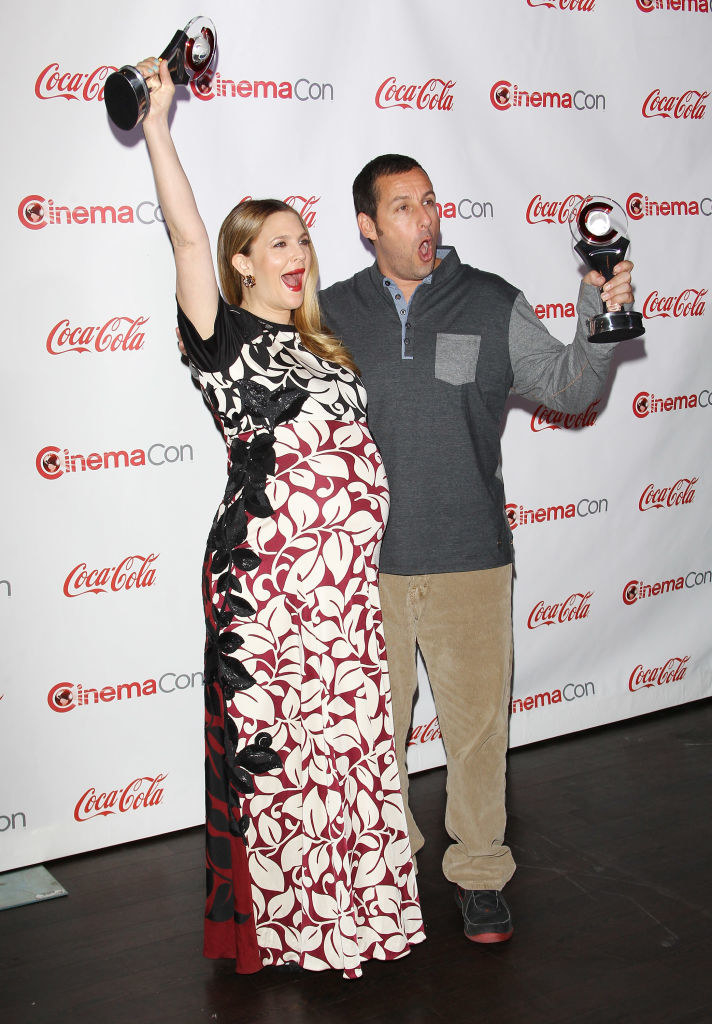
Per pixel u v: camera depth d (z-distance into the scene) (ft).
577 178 9.88
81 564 8.45
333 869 6.64
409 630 7.44
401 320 7.20
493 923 7.11
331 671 6.59
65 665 8.51
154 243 8.31
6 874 8.43
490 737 7.36
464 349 7.09
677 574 11.19
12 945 7.30
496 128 9.41
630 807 9.02
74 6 7.77
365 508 6.68
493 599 7.30
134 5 7.94
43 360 8.09
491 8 9.21
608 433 10.53
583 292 6.67
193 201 6.31
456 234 9.39
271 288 6.79
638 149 10.15
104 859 8.64
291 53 8.50
